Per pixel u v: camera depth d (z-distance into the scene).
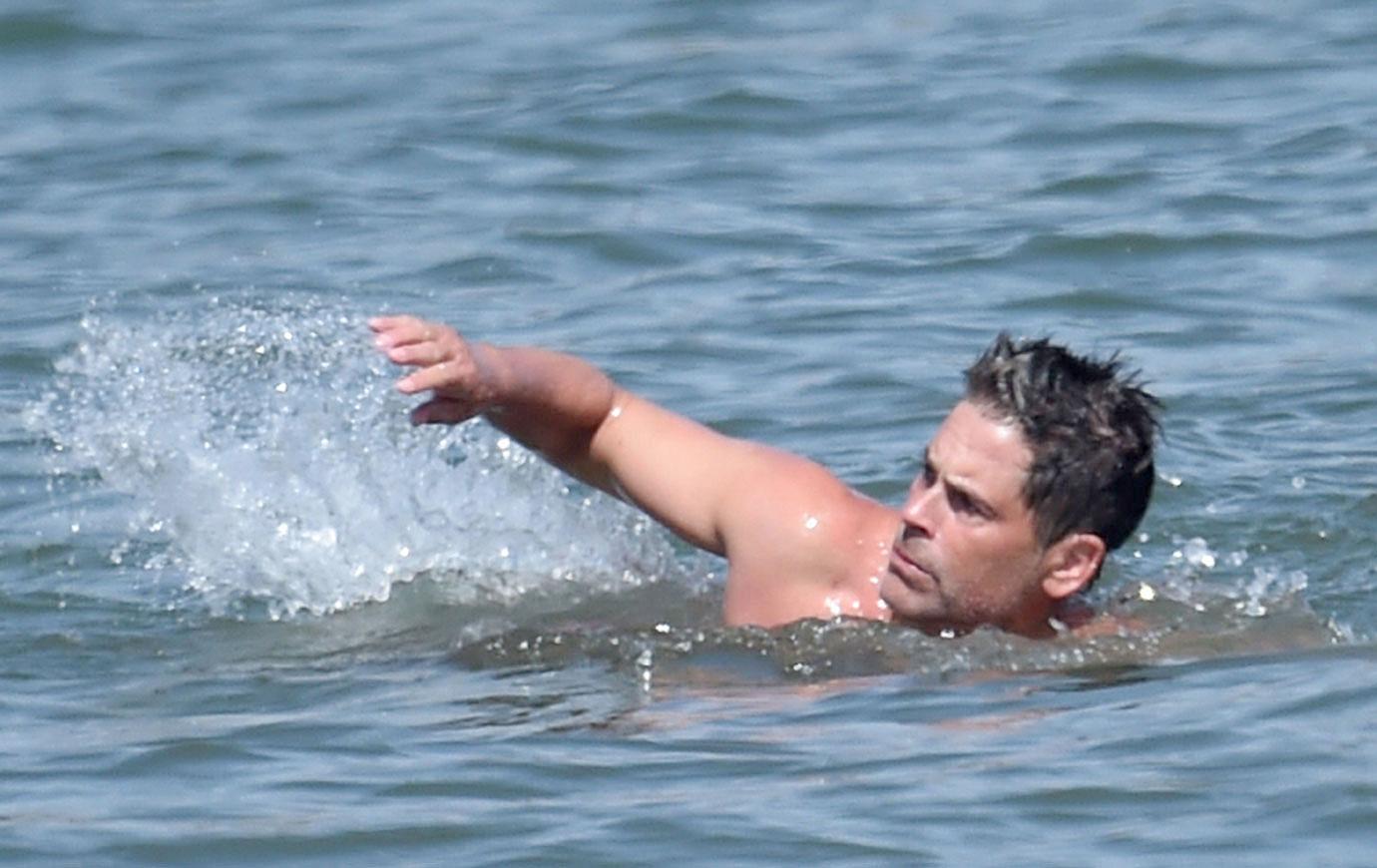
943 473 21.00
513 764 19.02
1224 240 34.75
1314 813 17.56
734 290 33.72
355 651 22.36
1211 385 29.55
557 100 43.69
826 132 41.41
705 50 47.00
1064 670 20.75
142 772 19.20
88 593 24.22
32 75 47.41
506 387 21.47
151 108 44.62
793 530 21.91
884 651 21.14
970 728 19.48
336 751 19.52
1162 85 43.09
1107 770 18.47
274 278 34.50
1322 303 32.31
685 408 29.38
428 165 40.38
